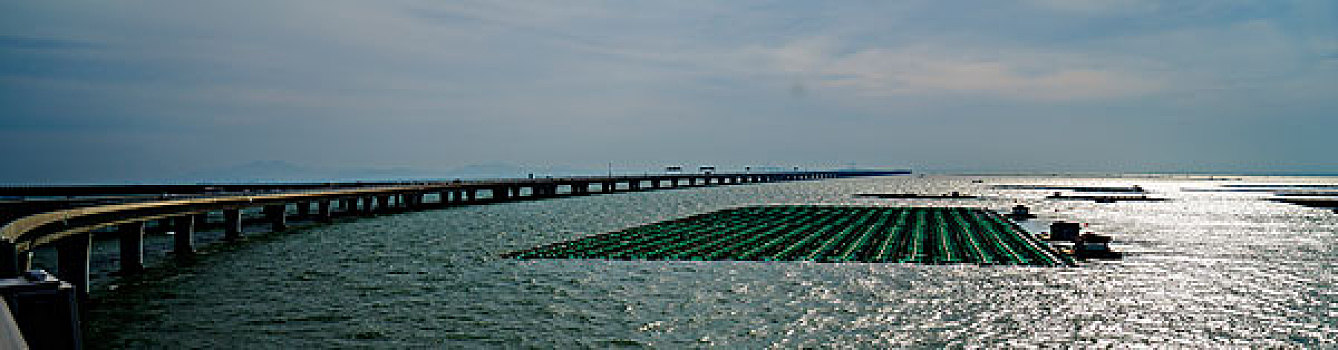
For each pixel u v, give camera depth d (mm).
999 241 80812
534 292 50406
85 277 48344
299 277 56344
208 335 39031
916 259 65812
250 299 47938
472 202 160875
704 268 60594
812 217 118875
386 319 42719
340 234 88312
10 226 34938
